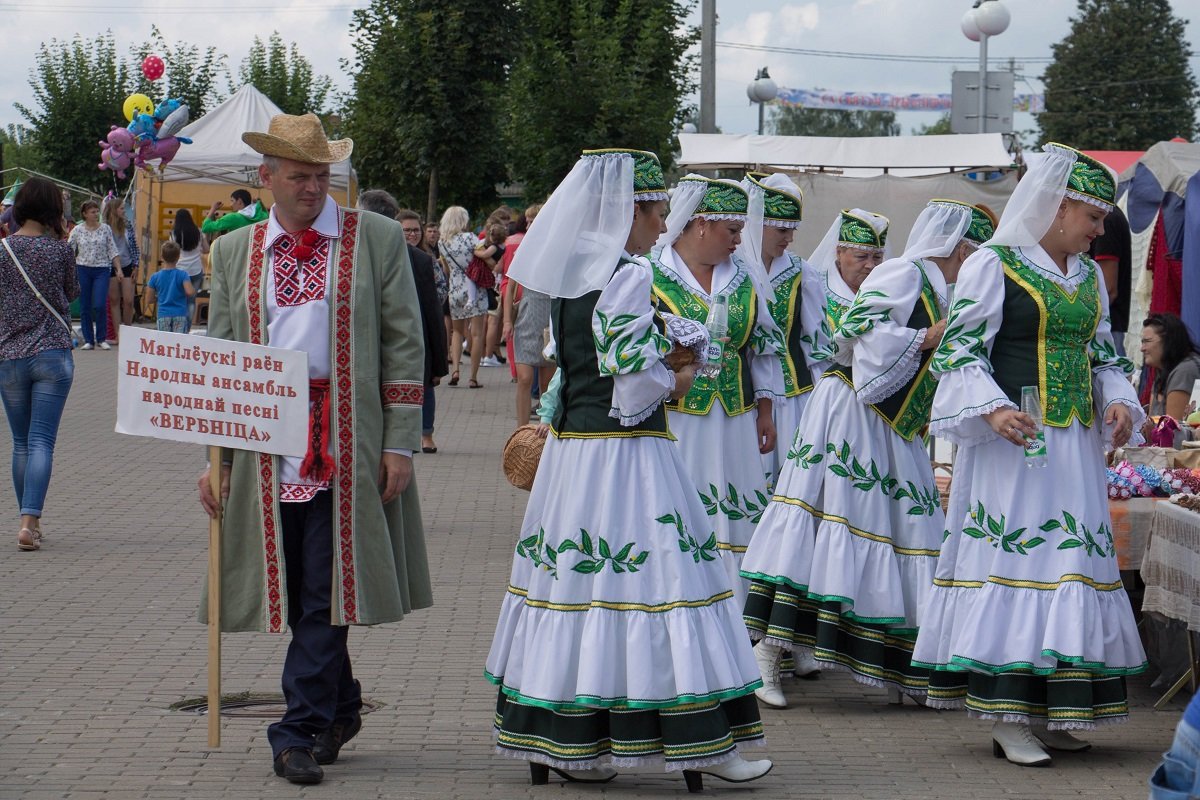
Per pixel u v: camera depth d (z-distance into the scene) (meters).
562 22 21.42
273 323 5.00
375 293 5.06
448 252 18.55
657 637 4.85
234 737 5.54
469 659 6.80
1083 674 5.37
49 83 43.59
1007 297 5.50
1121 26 68.31
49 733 5.54
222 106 23.66
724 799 4.95
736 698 4.99
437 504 10.97
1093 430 5.59
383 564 5.00
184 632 7.17
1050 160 5.48
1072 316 5.48
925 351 6.34
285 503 5.02
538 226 4.96
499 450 13.64
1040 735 5.72
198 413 4.94
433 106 24.64
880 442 6.35
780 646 6.30
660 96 21.70
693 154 17.06
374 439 5.02
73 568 8.55
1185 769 2.93
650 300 4.91
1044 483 5.46
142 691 6.16
